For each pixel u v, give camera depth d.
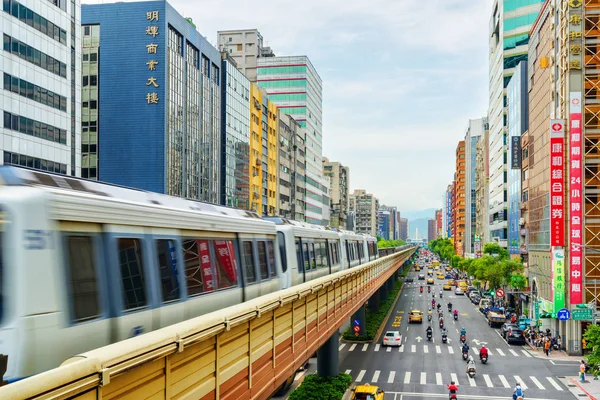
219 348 10.72
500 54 105.06
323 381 36.38
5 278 7.31
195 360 9.62
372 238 61.06
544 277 61.28
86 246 8.92
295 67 136.25
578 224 52.53
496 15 114.56
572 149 52.66
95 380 6.34
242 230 16.33
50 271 7.98
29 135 50.09
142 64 70.62
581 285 52.47
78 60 59.03
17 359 7.31
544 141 61.62
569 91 52.78
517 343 58.34
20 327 7.36
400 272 147.50
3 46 47.00
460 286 116.62
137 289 10.19
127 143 70.50
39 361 7.67
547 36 60.62
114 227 9.66
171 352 8.31
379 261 50.19
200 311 12.82
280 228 23.52
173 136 72.38
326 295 23.25
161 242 11.31
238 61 142.25
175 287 11.68
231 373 11.41
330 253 32.09
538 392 38.66
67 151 55.94
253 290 16.61
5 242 7.39
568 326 52.78
